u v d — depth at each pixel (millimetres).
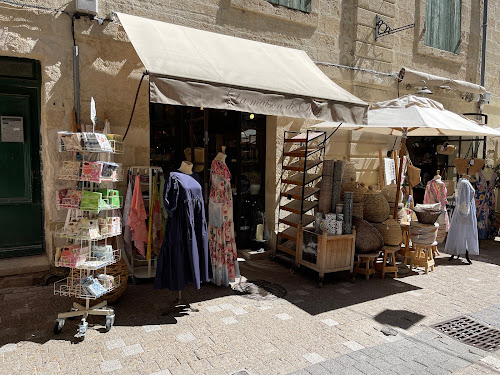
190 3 5355
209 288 4773
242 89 4145
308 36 6535
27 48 4301
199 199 4098
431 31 8477
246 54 5219
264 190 6668
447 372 3039
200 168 6133
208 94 3928
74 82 4559
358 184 5555
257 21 5984
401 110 5273
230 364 3037
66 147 3535
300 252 5383
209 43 5020
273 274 5465
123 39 4840
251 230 6609
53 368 2893
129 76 4918
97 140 3396
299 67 5613
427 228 5598
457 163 7207
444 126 4957
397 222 5602
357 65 7133
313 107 4637
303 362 3105
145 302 4238
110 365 2957
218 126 6297
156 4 5105
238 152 6402
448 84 8016
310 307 4281
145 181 4660
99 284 3572
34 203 5211
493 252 7223
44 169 4973
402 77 7461
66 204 3504
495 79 10094
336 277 5398
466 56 9234
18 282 4500
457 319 4078
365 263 5672
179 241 3938
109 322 3500
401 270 5762
